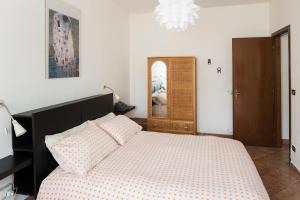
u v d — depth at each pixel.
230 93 4.80
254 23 4.59
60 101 2.85
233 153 2.45
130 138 3.00
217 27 4.76
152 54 5.13
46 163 2.25
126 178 1.93
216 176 1.94
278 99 4.38
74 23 3.08
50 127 2.31
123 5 4.54
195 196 1.69
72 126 2.67
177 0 1.83
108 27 4.11
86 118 2.98
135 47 5.21
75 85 3.14
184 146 2.71
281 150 4.25
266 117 4.45
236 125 4.56
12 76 2.19
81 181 1.95
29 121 2.15
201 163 2.22
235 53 4.47
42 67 2.54
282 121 4.46
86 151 2.16
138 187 1.83
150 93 4.71
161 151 2.56
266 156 3.93
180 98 4.56
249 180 1.87
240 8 4.63
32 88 2.42
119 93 4.63
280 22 3.86
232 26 4.70
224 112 4.87
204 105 4.96
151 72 4.69
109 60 4.16
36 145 2.12
